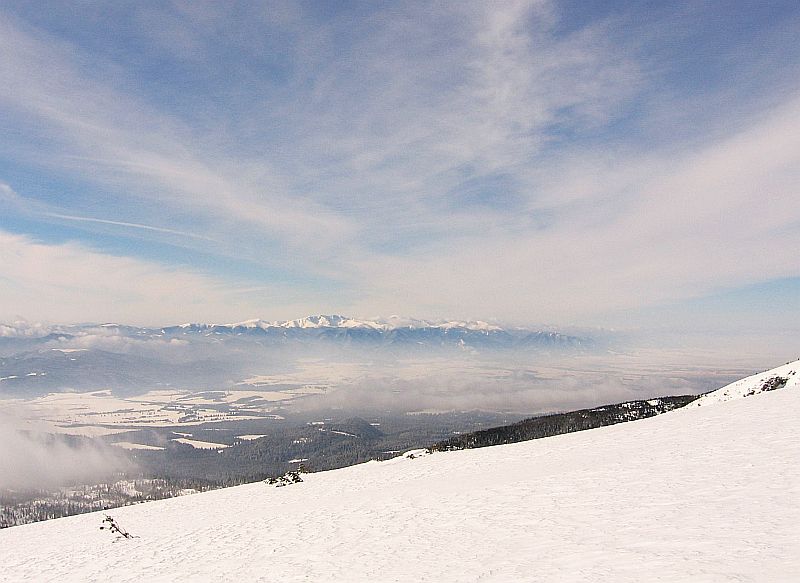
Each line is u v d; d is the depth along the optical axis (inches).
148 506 1723.7
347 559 610.5
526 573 426.3
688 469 714.2
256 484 1950.1
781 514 455.2
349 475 1708.9
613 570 391.9
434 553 555.5
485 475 1082.1
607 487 703.1
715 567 359.3
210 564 733.9
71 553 1044.5
